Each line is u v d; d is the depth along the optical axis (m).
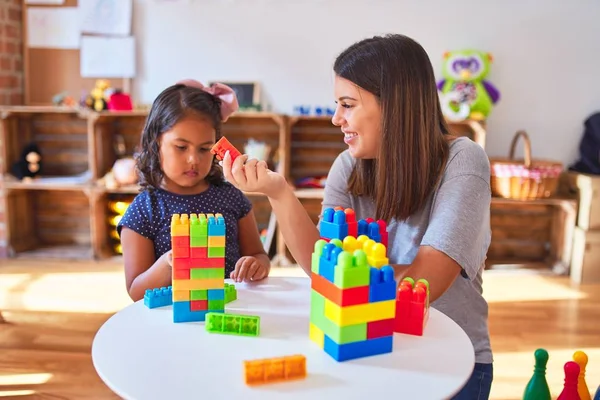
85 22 3.12
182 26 3.10
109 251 3.11
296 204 1.01
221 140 0.97
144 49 3.13
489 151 3.10
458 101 2.91
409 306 0.85
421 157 1.05
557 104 3.05
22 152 3.11
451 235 0.96
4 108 2.95
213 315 0.85
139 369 0.74
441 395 0.69
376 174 1.13
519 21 2.99
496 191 2.89
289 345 0.81
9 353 1.95
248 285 1.08
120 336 0.83
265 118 3.15
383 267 0.79
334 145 3.15
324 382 0.71
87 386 1.74
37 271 2.83
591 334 2.19
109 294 2.52
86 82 3.16
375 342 0.79
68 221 3.31
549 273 2.93
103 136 3.08
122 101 2.95
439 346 0.82
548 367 1.91
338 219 0.92
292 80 3.11
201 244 0.88
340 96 1.06
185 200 1.37
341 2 3.02
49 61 3.16
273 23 3.07
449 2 2.99
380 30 3.03
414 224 1.11
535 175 2.80
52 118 3.22
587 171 2.97
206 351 0.79
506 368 1.91
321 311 0.81
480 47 3.02
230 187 1.48
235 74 3.12
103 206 3.06
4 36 3.00
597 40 2.99
